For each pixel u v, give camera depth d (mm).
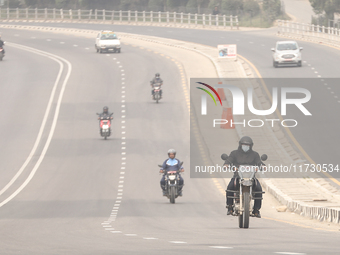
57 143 117562
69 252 26219
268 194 78375
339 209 51469
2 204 71812
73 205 69938
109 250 26766
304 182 82625
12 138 122375
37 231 43031
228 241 31219
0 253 26266
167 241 31562
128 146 114000
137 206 68562
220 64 189000
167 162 72812
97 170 96062
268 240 31781
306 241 31016
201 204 70438
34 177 92188
